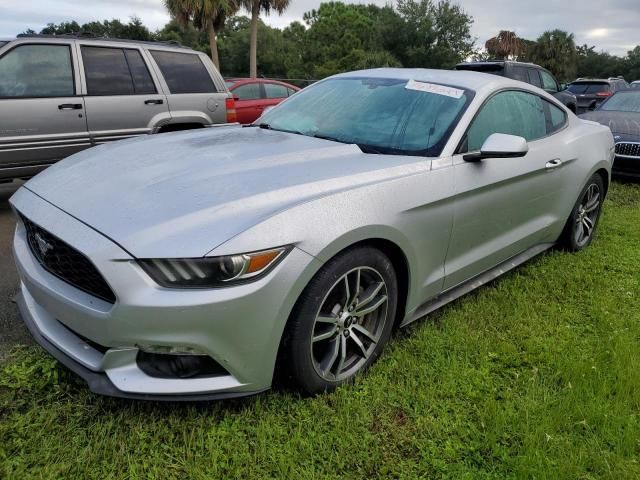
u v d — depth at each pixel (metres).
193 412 2.27
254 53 24.20
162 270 1.96
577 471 2.10
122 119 5.95
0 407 2.28
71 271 2.16
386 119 3.18
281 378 2.39
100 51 5.84
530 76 12.34
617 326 3.26
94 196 2.31
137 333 1.97
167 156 2.75
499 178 3.17
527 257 3.89
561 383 2.68
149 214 2.10
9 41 5.26
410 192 2.61
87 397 2.36
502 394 2.57
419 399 2.47
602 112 8.50
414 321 3.16
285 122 3.56
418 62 34.44
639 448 2.26
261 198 2.21
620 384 2.60
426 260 2.79
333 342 2.46
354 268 2.39
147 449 2.11
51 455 2.04
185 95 6.48
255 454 2.09
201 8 21.05
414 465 2.11
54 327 2.38
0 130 5.13
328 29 51.44
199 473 1.98
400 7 34.56
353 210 2.33
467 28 34.31
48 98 5.41
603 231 5.32
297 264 2.11
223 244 1.97
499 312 3.38
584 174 4.23
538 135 3.83
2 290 3.46
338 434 2.22
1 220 5.05
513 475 2.07
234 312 2.00
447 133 3.00
